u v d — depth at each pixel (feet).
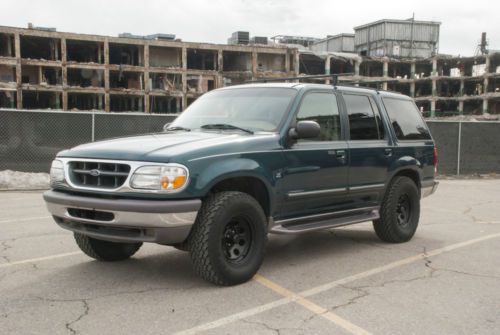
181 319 14.06
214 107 20.53
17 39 183.52
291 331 13.39
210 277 16.24
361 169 21.33
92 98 212.43
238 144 16.94
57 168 16.89
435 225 28.99
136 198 15.29
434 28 267.18
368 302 15.65
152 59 211.61
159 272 18.40
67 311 14.56
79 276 17.89
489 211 34.65
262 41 237.66
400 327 13.78
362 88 22.97
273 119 18.84
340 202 20.92
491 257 21.42
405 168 23.79
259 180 17.46
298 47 240.73
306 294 16.29
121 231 15.76
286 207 18.57
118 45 208.44
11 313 14.38
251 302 15.44
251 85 21.18
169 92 206.49
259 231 17.28
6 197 39.22
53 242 23.12
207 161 15.90
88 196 16.02
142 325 13.62
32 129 48.19
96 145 17.04
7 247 22.12
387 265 19.92
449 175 63.00
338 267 19.53
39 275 17.99
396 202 23.29
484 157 63.98
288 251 22.09
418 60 248.93
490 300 15.97
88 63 194.18
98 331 13.21
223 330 13.38
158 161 15.26
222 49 215.72
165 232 15.25
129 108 220.43
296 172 18.53
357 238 24.98
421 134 25.55
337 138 20.66
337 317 14.40
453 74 264.31
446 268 19.61
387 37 262.88
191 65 234.38
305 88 19.86
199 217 16.02
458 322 14.17
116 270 18.65
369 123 22.39
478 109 244.01
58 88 189.78
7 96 192.03
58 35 188.96
